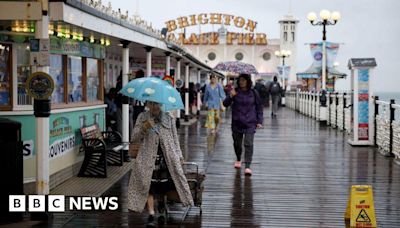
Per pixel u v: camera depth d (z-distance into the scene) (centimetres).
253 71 2972
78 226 723
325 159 1338
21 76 907
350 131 1877
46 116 741
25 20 725
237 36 6412
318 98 2575
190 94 2755
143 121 712
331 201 878
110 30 1000
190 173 806
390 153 1379
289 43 6384
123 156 1218
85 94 1130
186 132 1973
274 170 1171
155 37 1432
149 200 728
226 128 2167
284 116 3017
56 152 960
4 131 745
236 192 944
